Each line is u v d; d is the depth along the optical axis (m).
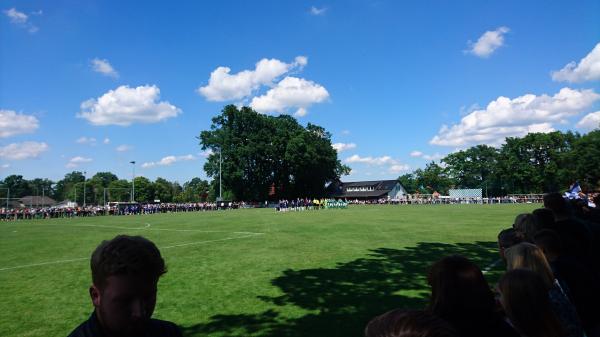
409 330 1.43
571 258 4.00
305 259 13.68
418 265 12.29
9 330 7.25
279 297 8.91
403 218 34.28
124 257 1.82
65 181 179.88
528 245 3.51
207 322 7.37
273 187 93.88
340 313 7.71
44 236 24.39
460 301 2.42
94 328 1.89
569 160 102.81
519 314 2.65
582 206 8.37
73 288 10.38
